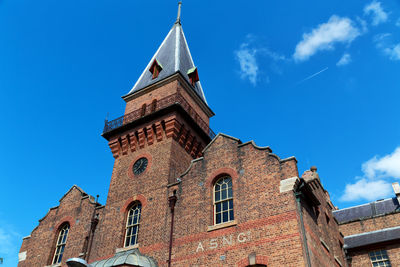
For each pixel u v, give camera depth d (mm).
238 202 20062
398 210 29109
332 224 25281
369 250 26359
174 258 20141
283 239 17594
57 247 26203
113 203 25453
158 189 24047
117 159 28188
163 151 26094
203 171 22594
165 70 32875
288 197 18703
